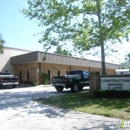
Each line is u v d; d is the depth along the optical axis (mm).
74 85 16594
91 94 12367
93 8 14188
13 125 6035
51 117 7039
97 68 37188
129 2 10703
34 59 24562
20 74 28453
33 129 5574
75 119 6676
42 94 14898
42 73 26141
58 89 17344
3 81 20312
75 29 14391
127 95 11227
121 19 11281
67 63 28906
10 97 12969
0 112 8016
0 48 25844
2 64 28234
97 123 6082
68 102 10156
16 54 30422
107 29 12211
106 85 12305
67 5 14234
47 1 14555
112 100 10266
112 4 12266
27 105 9656
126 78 11797
